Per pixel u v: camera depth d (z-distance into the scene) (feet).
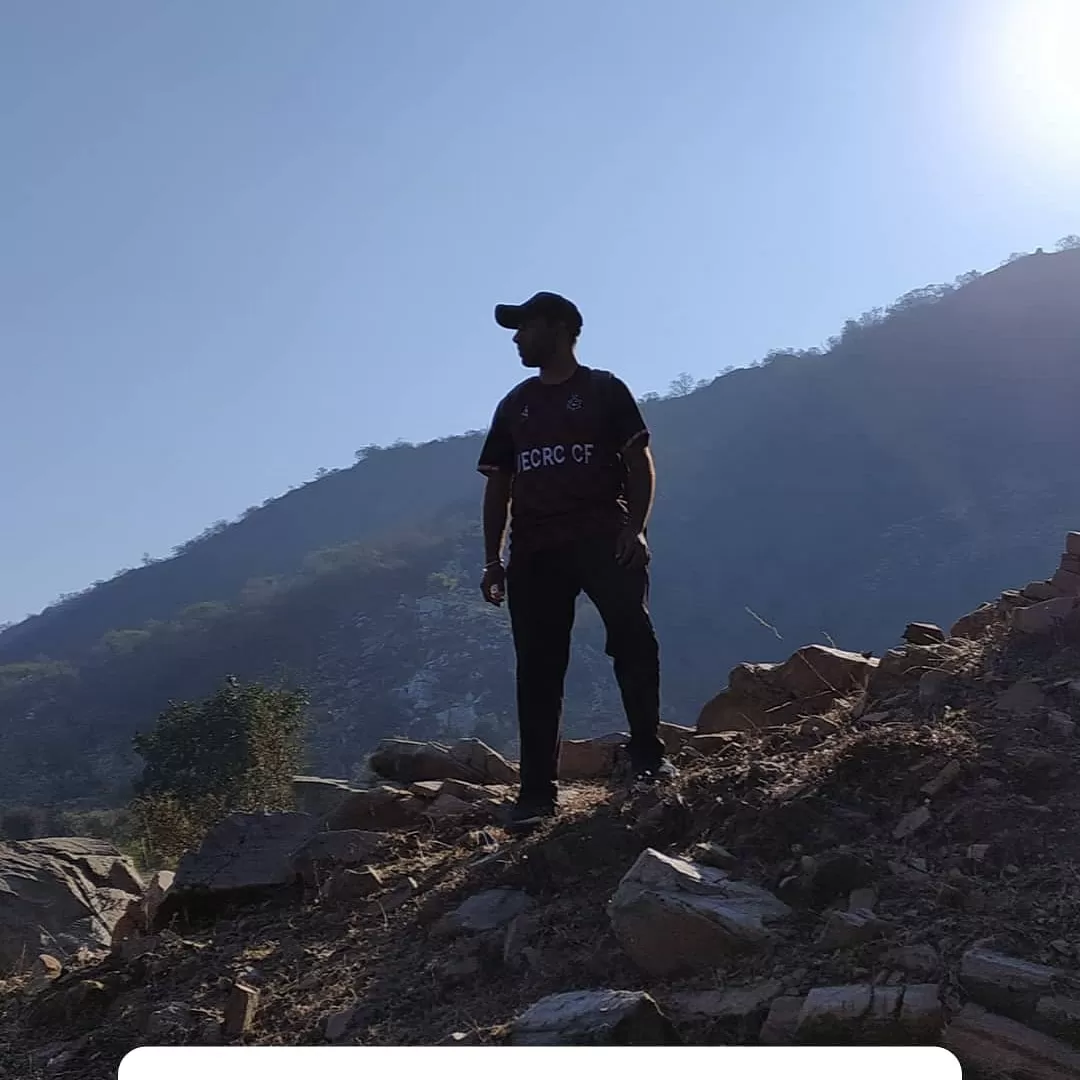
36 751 210.38
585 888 13.75
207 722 63.67
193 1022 13.19
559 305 16.38
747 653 149.89
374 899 15.69
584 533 16.07
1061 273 287.07
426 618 227.61
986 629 18.80
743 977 10.91
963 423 236.43
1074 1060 9.11
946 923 11.02
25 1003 15.88
